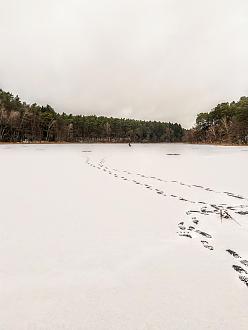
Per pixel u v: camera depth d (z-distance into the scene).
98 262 5.53
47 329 3.69
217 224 7.86
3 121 86.25
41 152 44.34
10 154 37.50
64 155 38.09
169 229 7.44
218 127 111.94
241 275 5.05
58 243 6.42
